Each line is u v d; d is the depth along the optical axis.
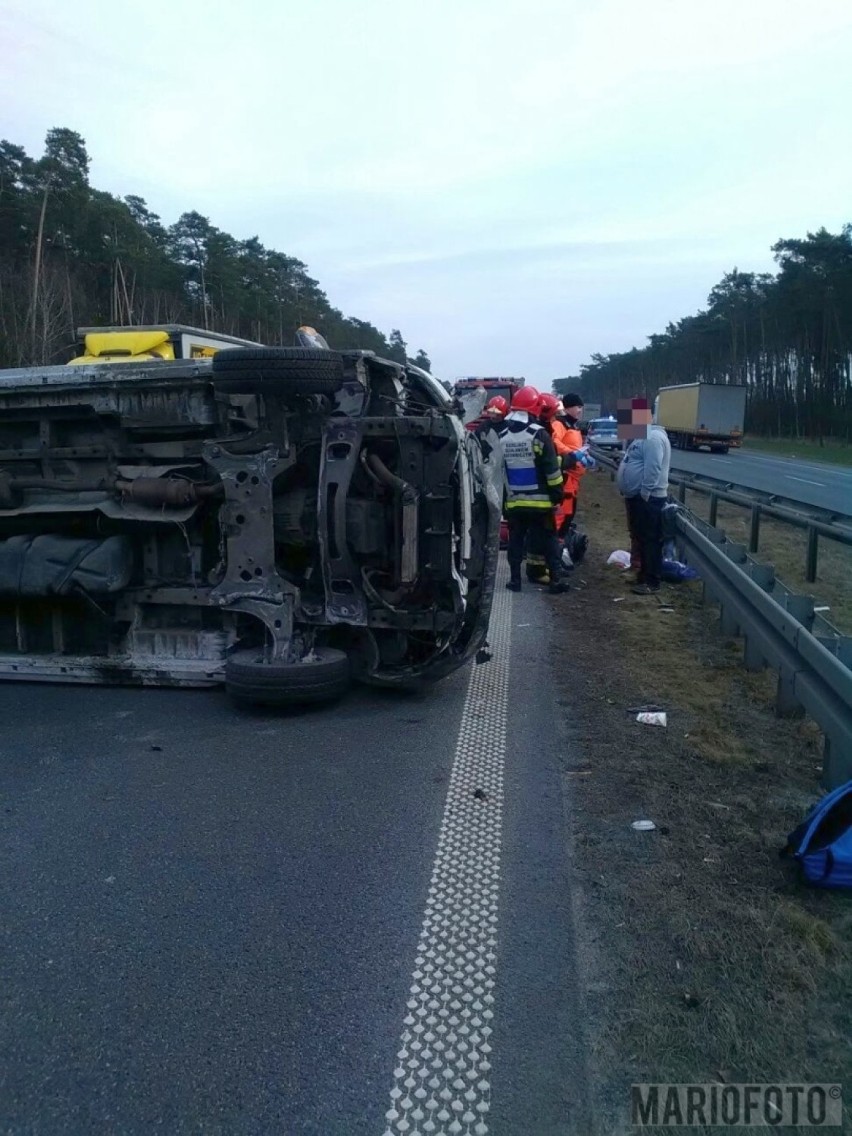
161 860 3.98
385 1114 2.54
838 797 3.68
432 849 4.07
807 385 74.06
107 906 3.60
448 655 6.21
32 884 3.78
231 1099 2.60
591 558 12.34
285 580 6.04
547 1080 2.67
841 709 4.33
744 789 4.65
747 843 4.06
